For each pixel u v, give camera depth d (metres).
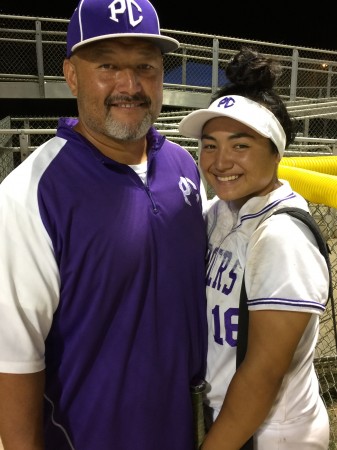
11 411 1.12
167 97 9.12
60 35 9.16
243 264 1.22
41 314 1.11
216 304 1.29
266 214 1.18
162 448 1.30
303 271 1.08
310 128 8.45
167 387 1.28
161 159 1.35
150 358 1.23
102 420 1.21
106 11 1.12
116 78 1.17
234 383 1.16
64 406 1.22
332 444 2.43
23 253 1.07
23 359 1.10
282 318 1.07
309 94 10.05
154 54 1.20
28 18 8.17
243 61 1.21
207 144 1.25
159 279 1.24
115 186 1.19
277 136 1.19
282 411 1.24
